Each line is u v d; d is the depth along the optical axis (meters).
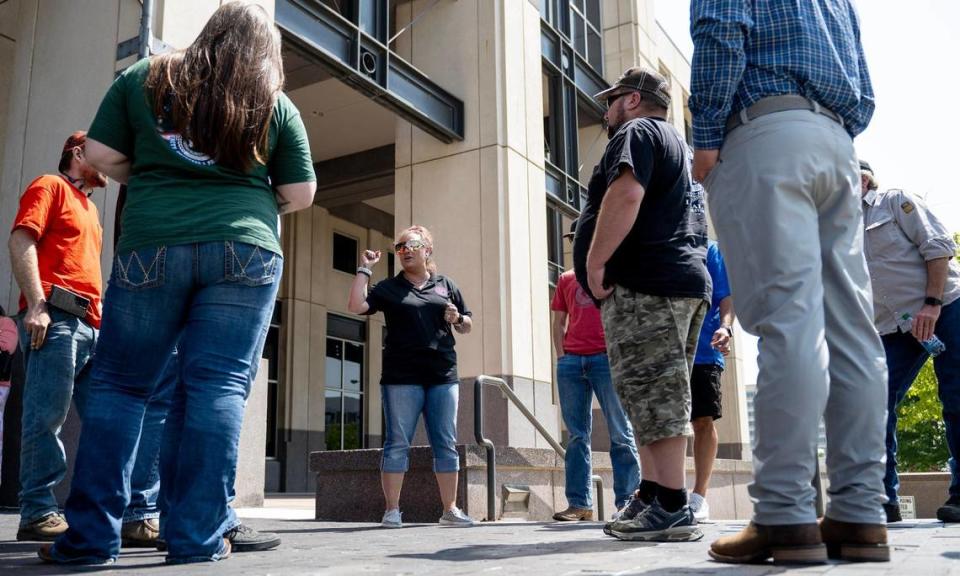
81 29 7.24
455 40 12.23
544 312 11.85
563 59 14.27
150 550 3.02
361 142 15.52
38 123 7.31
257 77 2.49
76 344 3.83
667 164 3.06
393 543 3.26
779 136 2.26
